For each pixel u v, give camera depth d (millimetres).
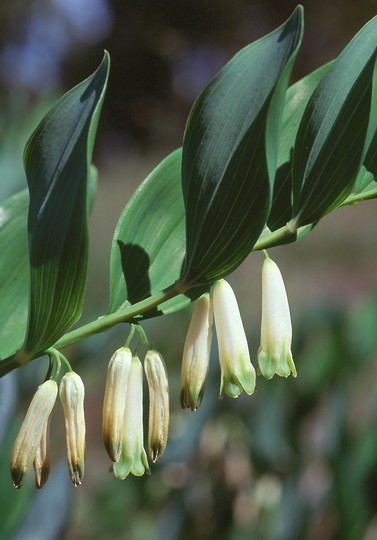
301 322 625
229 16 2898
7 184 470
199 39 2965
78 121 302
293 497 567
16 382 456
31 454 315
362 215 2104
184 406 325
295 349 619
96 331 321
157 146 2902
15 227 357
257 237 309
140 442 323
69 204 301
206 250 312
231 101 306
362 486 553
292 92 342
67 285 306
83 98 302
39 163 305
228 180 307
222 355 323
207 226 310
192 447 569
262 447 580
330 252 1953
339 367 606
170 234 336
